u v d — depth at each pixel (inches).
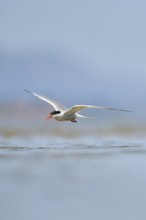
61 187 738.8
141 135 1654.8
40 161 951.6
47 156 1015.0
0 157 998.4
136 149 1138.0
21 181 772.0
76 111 949.8
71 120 979.9
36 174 822.5
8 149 1123.9
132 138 1497.3
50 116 976.9
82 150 1115.3
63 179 789.9
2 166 892.6
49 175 816.3
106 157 1012.5
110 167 900.0
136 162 952.9
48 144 1245.7
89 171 858.1
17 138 1450.5
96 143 1280.8
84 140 1391.5
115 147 1176.2
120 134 1700.3
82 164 924.0
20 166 894.4
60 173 834.2
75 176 813.9
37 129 1845.5
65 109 992.2
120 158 1002.1
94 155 1035.3
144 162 954.1
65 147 1175.6
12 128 1872.5
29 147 1168.2
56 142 1312.7
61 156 1019.3
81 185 751.1
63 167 890.1
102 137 1546.5
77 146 1195.3
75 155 1034.7
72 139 1434.5
